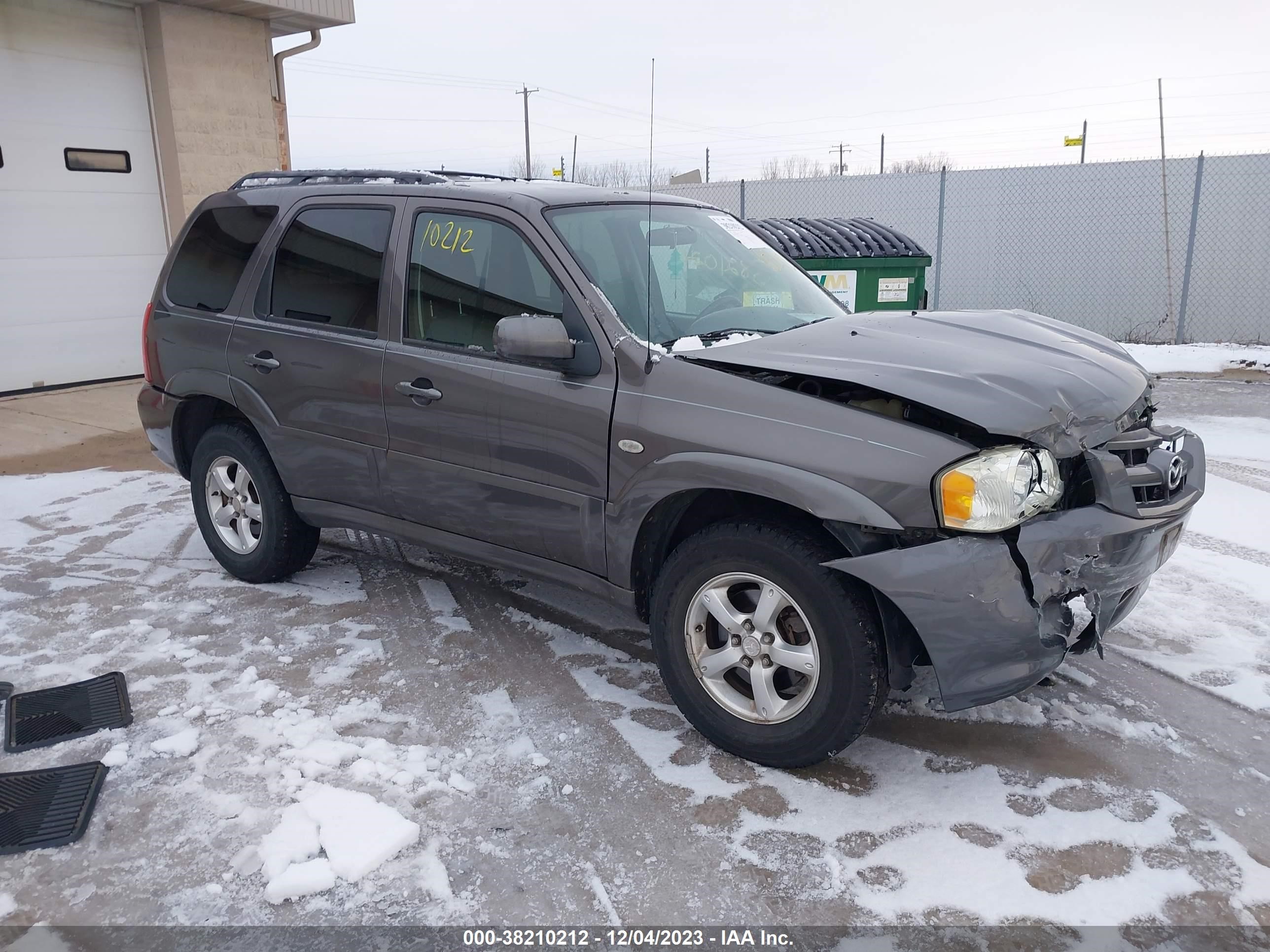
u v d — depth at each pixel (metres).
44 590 4.57
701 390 2.99
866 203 16.11
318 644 3.96
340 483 4.09
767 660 2.97
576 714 3.40
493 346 3.50
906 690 3.21
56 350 9.22
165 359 4.68
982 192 15.29
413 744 3.18
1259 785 2.95
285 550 4.47
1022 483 2.66
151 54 9.52
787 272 4.18
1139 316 14.62
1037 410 2.72
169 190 9.86
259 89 10.48
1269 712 3.38
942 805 2.86
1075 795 2.90
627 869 2.58
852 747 3.18
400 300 3.78
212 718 3.33
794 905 2.44
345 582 4.69
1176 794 2.91
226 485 4.61
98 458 7.09
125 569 4.87
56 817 2.77
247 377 4.29
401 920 2.39
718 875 2.55
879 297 8.32
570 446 3.27
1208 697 3.49
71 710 3.38
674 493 3.03
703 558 3.01
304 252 4.18
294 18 10.45
